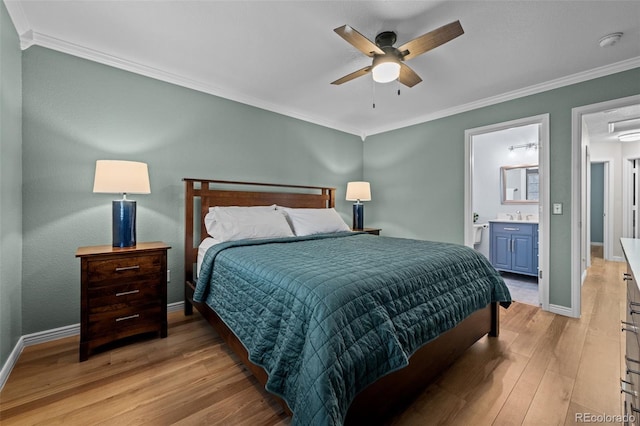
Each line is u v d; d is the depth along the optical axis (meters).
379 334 1.20
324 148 4.06
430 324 1.46
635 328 0.98
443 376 1.70
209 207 2.82
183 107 2.75
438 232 3.69
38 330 2.07
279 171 3.54
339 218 3.33
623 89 2.38
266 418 1.35
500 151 4.91
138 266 2.06
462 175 3.45
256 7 1.77
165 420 1.33
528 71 2.55
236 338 1.67
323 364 0.99
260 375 1.39
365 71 2.11
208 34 2.05
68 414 1.37
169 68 2.55
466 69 2.51
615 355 1.93
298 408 0.98
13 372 1.70
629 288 1.36
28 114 2.01
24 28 1.93
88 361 1.83
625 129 4.21
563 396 1.52
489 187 5.05
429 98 3.20
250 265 1.66
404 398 1.37
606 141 4.99
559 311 2.71
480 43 2.11
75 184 2.21
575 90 2.62
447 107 3.49
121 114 2.41
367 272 1.40
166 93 2.65
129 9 1.79
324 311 1.10
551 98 2.76
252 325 1.46
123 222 2.11
